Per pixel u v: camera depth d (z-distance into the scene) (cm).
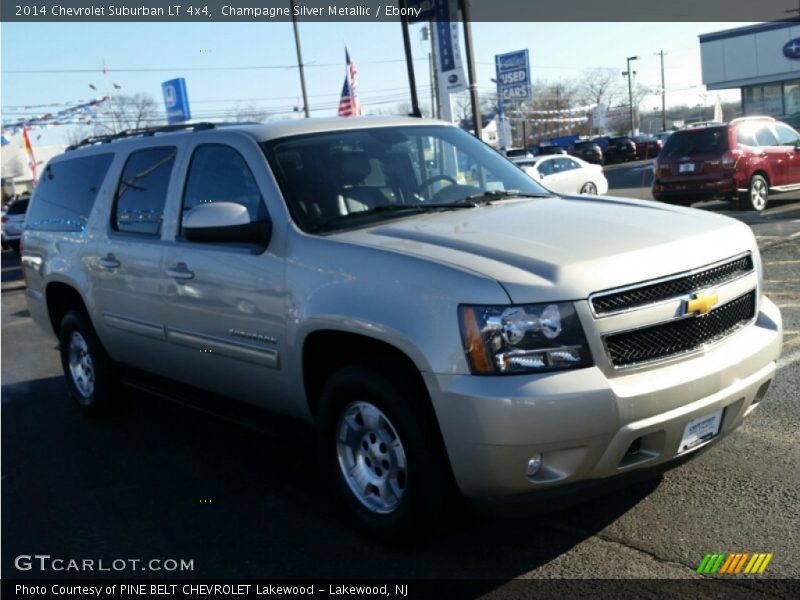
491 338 323
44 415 666
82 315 617
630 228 377
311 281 393
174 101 2684
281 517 434
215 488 481
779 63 3797
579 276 328
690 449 352
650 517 391
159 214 516
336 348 405
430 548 383
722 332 367
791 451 451
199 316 471
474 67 1991
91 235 583
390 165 466
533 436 316
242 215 421
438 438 349
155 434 590
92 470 529
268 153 446
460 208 441
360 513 389
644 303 337
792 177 1650
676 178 1623
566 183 2147
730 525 377
